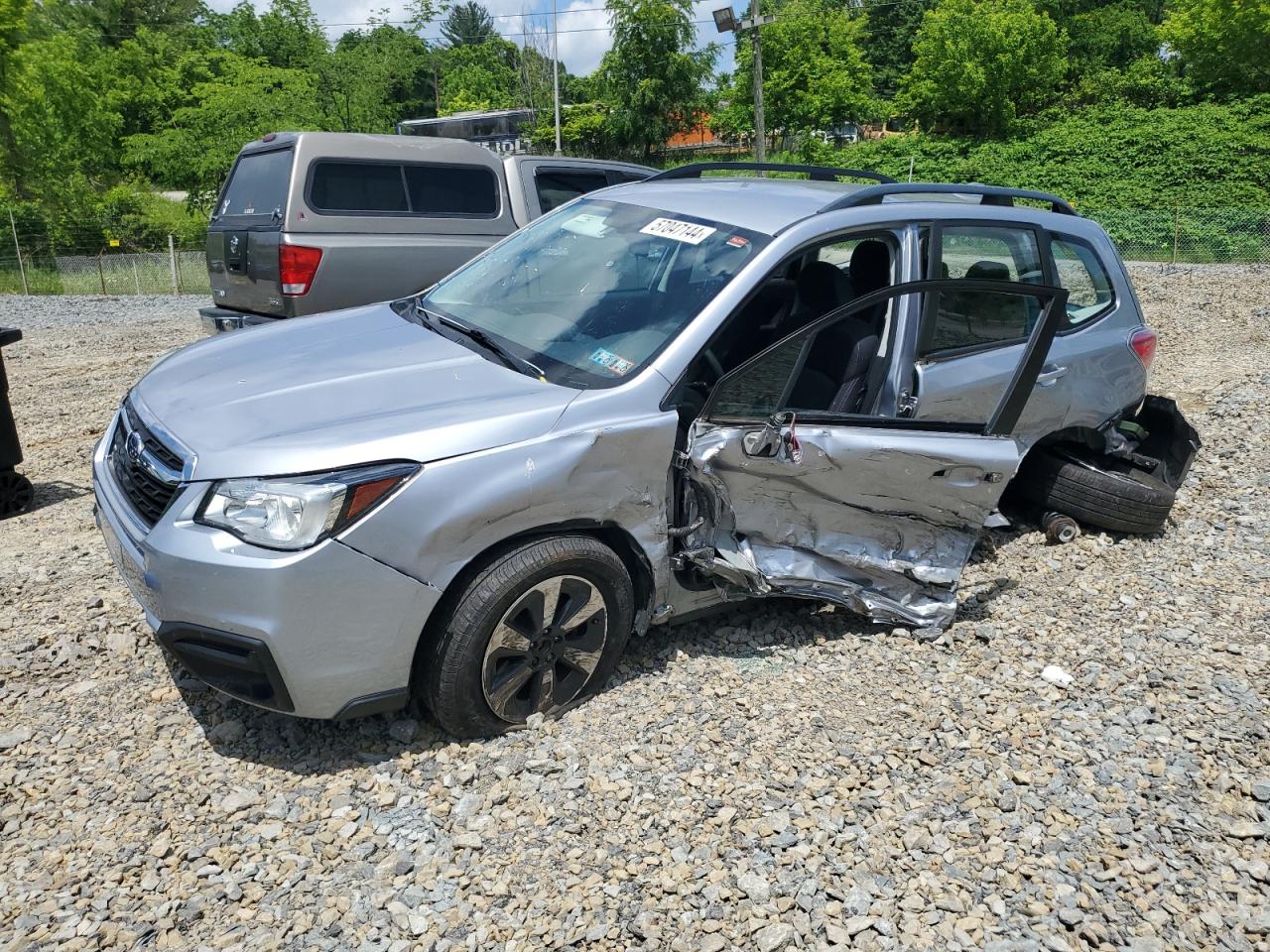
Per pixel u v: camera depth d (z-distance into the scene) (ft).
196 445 9.77
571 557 10.47
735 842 9.32
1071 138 117.70
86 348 38.29
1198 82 124.26
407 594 9.58
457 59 223.71
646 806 9.75
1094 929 8.43
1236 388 28.68
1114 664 12.86
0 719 10.87
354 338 12.76
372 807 9.62
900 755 10.78
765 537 12.17
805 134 140.67
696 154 153.07
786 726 11.24
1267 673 12.65
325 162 25.76
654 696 11.68
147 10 189.06
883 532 12.86
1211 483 19.94
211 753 10.38
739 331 13.06
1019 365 12.89
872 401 12.92
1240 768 10.71
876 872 9.05
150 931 8.02
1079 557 16.28
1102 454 17.58
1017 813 9.89
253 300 26.91
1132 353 16.71
